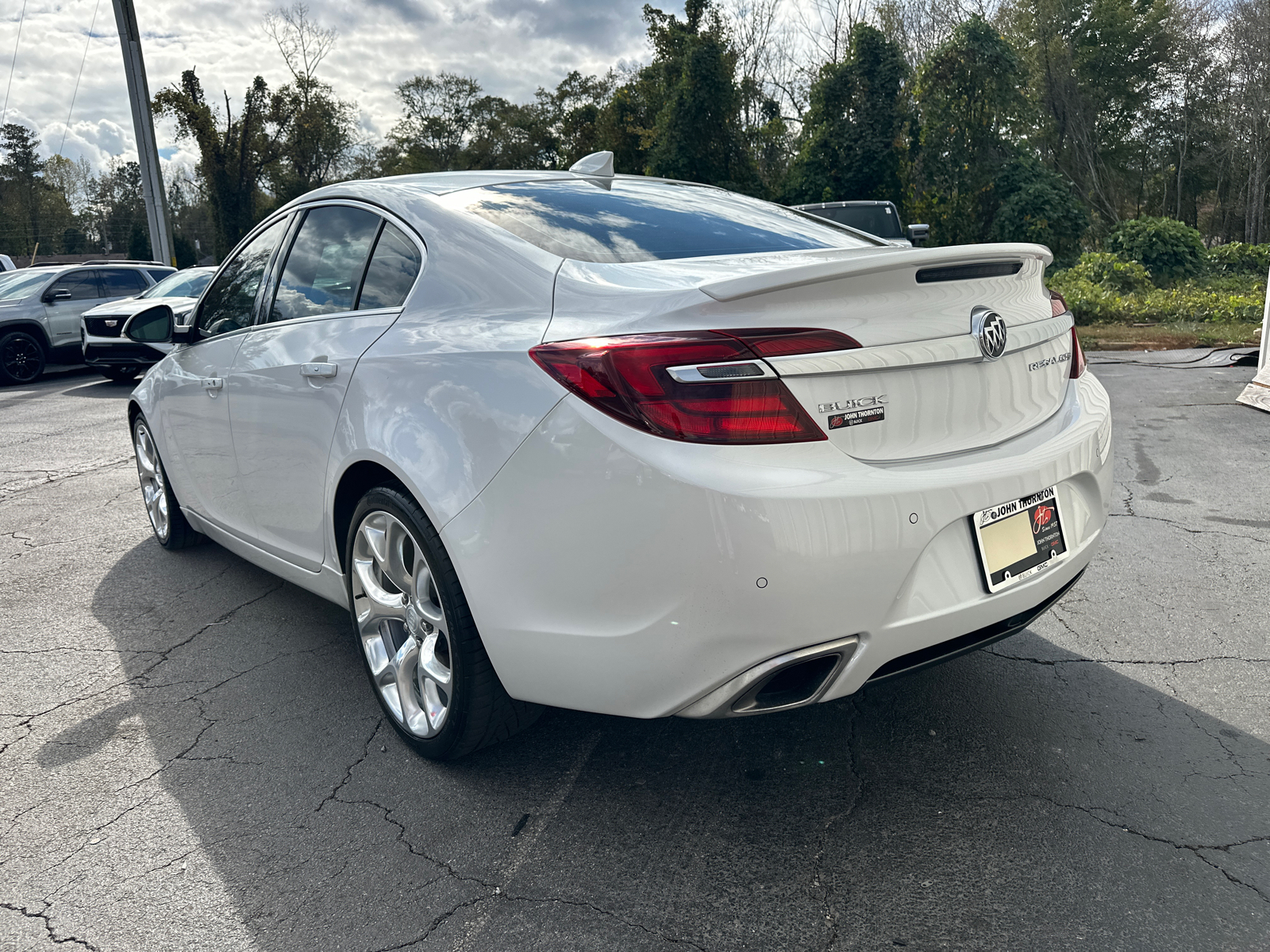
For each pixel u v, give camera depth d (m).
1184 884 1.89
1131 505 4.70
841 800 2.24
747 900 1.90
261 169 46.84
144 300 12.48
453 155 58.81
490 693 2.26
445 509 2.14
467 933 1.83
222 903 1.95
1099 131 41.44
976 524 2.03
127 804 2.34
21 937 1.86
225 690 2.99
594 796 2.30
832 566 1.80
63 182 77.88
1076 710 2.65
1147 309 15.34
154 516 4.61
